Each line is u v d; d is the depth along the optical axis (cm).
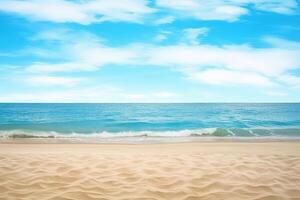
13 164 531
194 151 762
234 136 1469
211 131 1639
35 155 614
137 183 435
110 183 434
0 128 1919
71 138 1315
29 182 433
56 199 370
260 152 734
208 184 428
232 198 379
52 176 461
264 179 455
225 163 553
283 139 1233
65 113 3334
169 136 1455
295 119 2600
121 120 2598
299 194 395
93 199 372
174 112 3397
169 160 577
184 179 452
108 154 636
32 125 2111
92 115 3125
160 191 401
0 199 370
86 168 508
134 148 848
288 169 512
